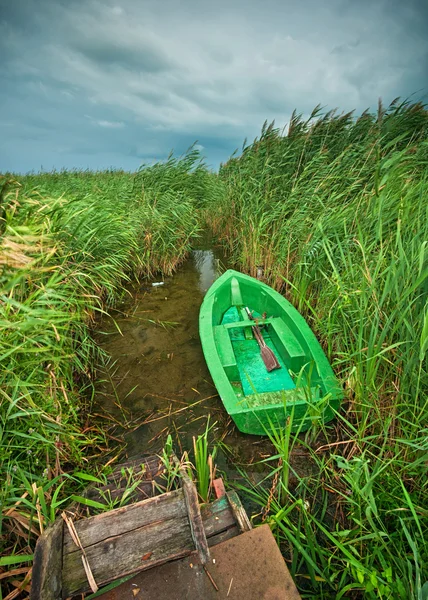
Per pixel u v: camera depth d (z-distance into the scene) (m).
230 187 6.30
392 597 1.24
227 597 1.20
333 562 1.51
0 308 1.74
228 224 6.62
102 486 1.71
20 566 1.38
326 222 3.56
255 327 3.27
